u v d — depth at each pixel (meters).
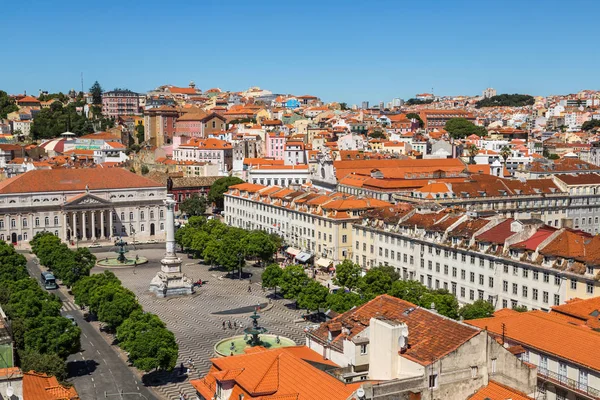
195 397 139.62
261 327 185.75
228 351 164.38
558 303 164.25
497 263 181.38
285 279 199.12
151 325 149.25
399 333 88.25
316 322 192.88
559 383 100.00
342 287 192.62
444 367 83.62
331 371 93.75
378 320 91.12
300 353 104.25
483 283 186.88
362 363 96.00
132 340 146.75
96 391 143.00
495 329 111.38
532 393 90.81
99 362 161.38
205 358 164.00
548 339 105.00
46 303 156.12
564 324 108.81
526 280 173.38
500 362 87.75
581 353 99.25
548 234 178.00
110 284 181.88
